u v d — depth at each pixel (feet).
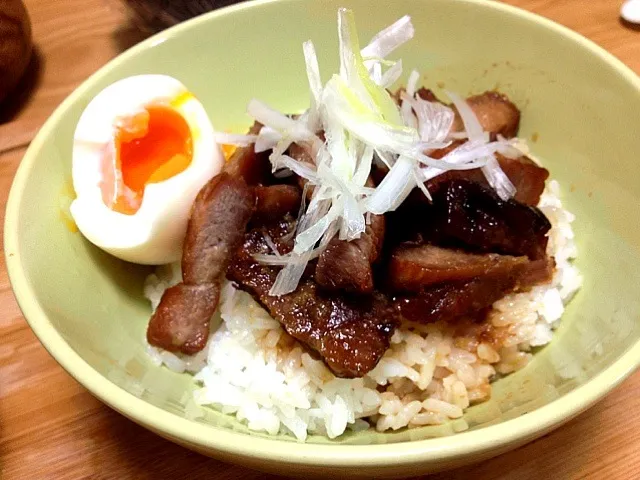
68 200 0.52
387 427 0.46
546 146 0.61
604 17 0.80
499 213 0.48
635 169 0.50
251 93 0.67
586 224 0.55
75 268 0.49
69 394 0.48
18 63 0.72
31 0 0.89
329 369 0.46
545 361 0.49
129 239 0.51
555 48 0.57
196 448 0.35
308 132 0.51
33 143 0.50
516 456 0.44
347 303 0.46
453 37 0.62
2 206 0.62
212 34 0.63
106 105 0.54
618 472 0.43
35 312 0.39
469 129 0.56
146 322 0.54
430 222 0.49
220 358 0.51
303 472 0.34
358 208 0.45
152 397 0.44
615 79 0.52
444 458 0.32
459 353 0.50
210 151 0.56
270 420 0.46
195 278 0.50
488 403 0.47
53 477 0.44
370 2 0.62
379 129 0.47
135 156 0.56
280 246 0.50
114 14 0.86
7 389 0.49
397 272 0.46
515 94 0.62
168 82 0.57
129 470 0.44
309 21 0.64
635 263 0.46
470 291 0.47
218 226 0.50
